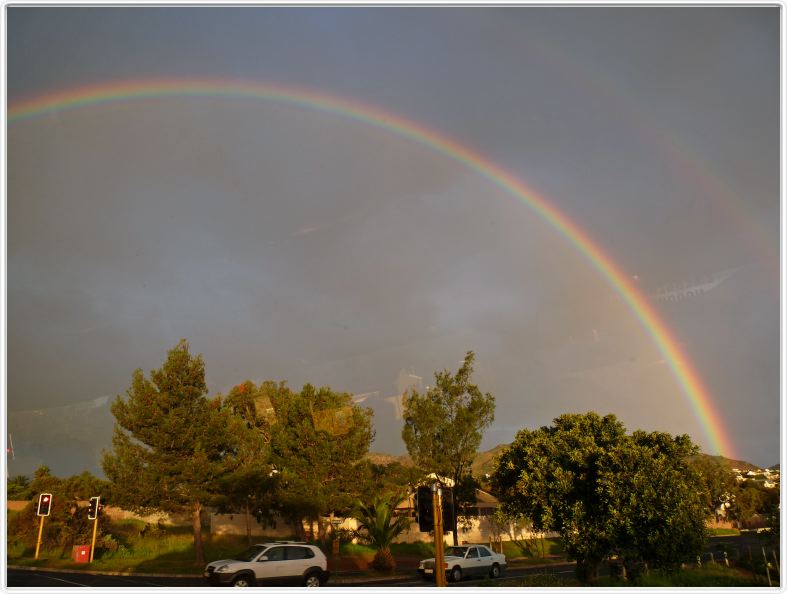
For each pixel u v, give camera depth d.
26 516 33.56
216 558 32.06
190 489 31.28
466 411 38.81
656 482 21.30
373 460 38.59
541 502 24.08
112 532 38.09
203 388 34.12
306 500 32.97
